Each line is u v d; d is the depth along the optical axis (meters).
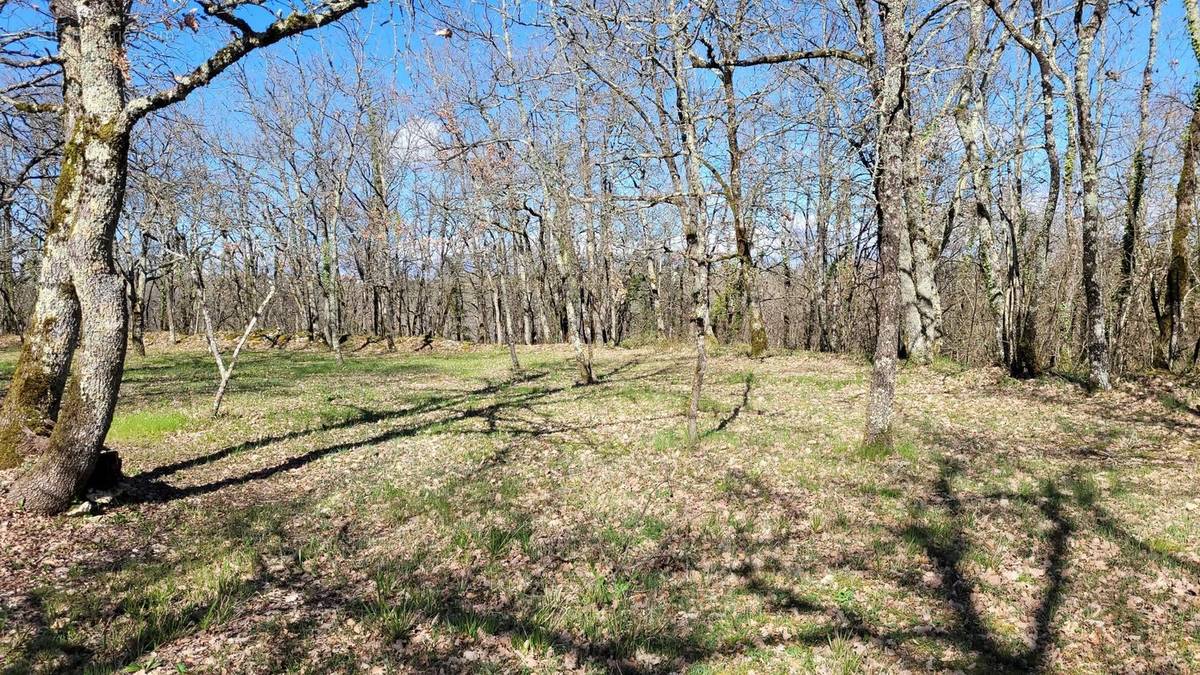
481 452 10.83
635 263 37.03
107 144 7.05
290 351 36.44
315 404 15.91
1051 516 7.05
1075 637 4.85
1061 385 14.32
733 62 12.59
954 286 31.16
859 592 5.61
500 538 6.87
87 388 7.12
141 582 5.82
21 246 24.86
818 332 34.88
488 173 16.08
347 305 54.25
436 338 39.66
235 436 12.34
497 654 4.80
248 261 41.03
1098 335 13.42
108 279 7.18
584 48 9.34
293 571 6.25
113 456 8.09
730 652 4.82
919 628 5.04
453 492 8.66
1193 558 5.95
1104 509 7.18
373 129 30.84
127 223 29.05
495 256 39.53
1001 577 5.78
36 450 7.66
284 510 8.04
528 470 9.73
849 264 32.72
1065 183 18.94
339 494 8.67
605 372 22.45
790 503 7.75
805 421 12.37
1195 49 12.62
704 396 15.70
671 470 9.38
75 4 7.05
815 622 5.17
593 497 8.31
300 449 11.30
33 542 6.49
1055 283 22.86
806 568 6.07
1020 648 4.75
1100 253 22.23
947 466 9.02
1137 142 16.52
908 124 9.85
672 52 9.98
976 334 26.09
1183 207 13.75
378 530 7.38
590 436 11.94
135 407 15.64
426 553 6.62
